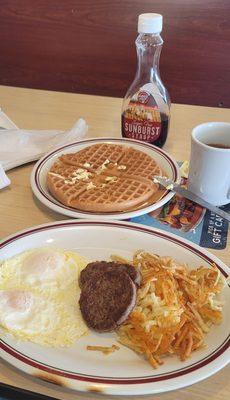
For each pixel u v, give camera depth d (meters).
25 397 0.57
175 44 2.05
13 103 1.42
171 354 0.60
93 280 0.67
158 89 1.11
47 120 1.31
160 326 0.61
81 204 0.88
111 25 2.08
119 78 2.22
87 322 0.64
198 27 1.99
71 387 0.55
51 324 0.63
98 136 1.21
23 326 0.63
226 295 0.67
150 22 0.99
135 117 1.11
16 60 2.31
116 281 0.65
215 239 0.85
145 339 0.61
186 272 0.69
